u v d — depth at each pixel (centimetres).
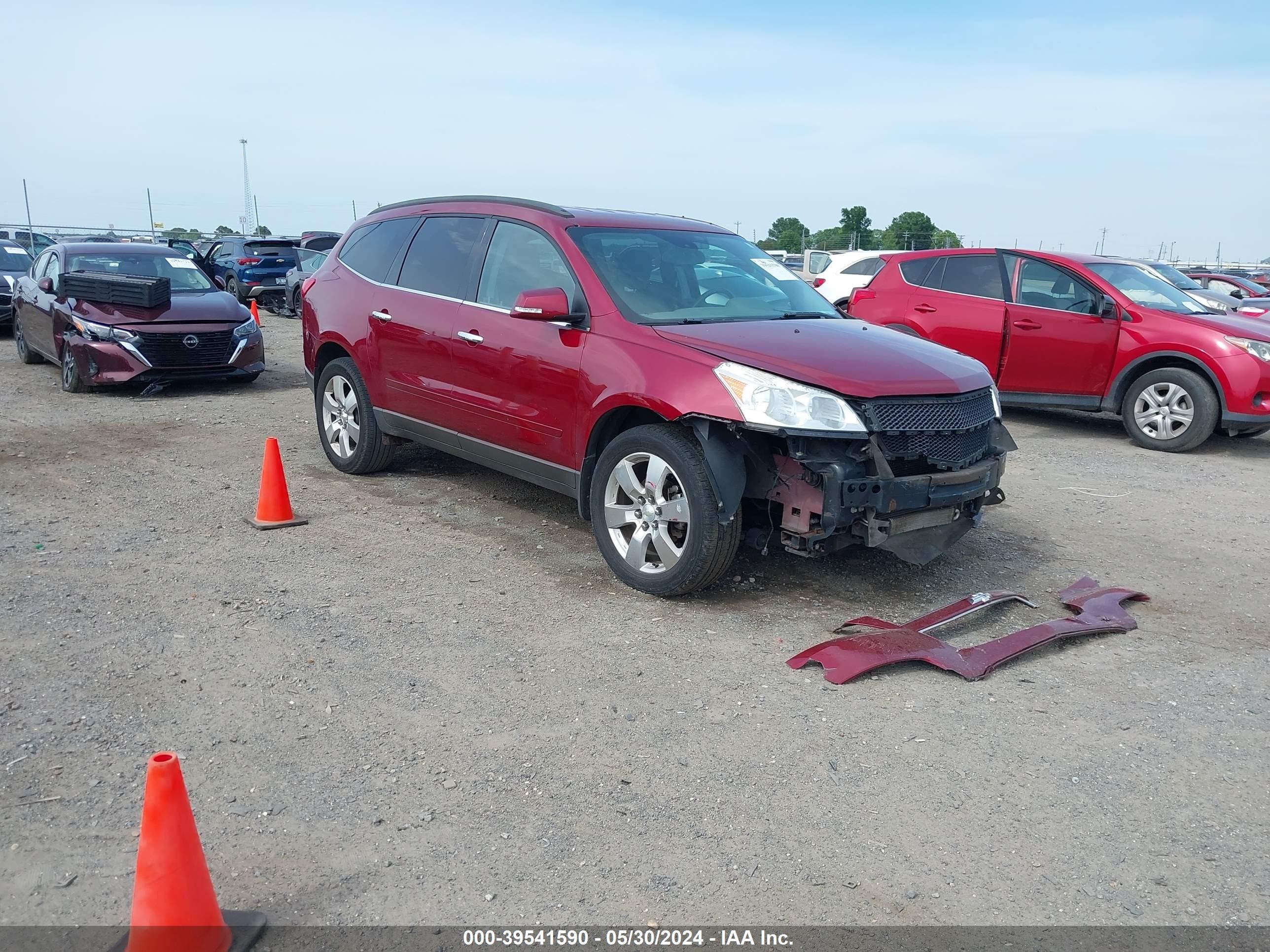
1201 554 604
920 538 473
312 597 488
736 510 458
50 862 282
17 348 1340
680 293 549
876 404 448
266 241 2234
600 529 516
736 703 390
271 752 345
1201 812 322
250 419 959
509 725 368
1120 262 1007
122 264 1206
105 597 479
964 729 374
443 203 661
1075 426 1049
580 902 273
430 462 780
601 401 502
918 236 4231
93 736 350
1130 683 417
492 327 573
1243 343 877
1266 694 410
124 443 834
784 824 311
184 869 238
